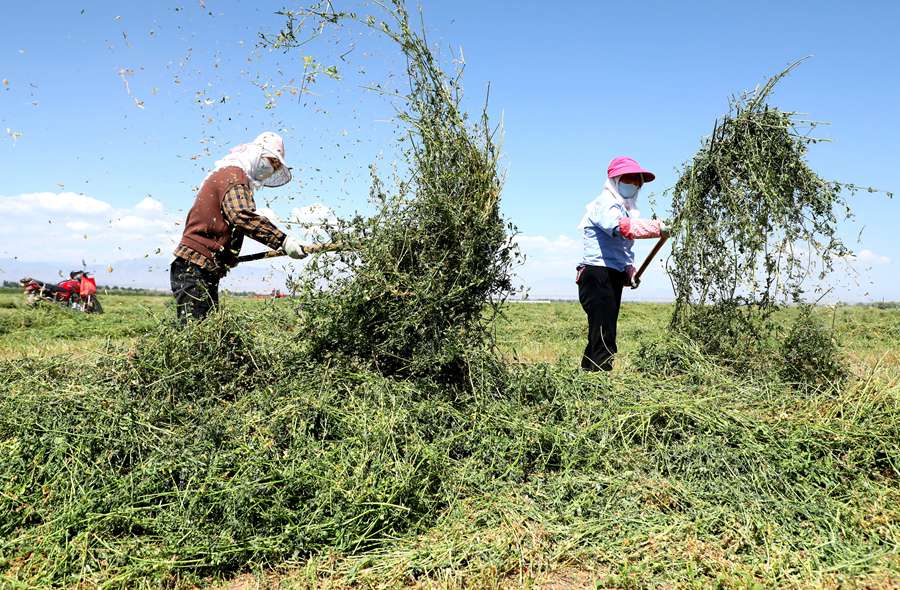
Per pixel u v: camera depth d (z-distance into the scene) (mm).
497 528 2953
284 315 4355
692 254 5211
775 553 2730
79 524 2836
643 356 5309
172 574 2666
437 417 3756
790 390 4641
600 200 5195
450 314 4098
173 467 3090
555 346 8188
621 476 3373
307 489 2986
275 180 4805
